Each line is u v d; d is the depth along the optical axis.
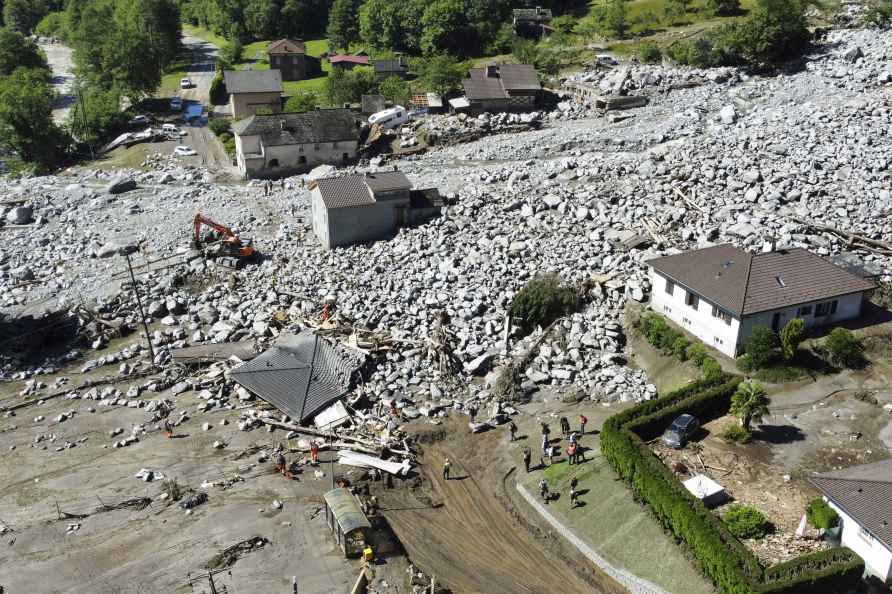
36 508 47.50
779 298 56.03
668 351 58.28
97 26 165.62
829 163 77.81
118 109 130.25
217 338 64.12
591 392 56.66
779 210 71.75
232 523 45.62
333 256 75.81
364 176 80.69
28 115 119.00
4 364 63.22
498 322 63.34
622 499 45.47
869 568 38.19
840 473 41.12
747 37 117.06
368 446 51.78
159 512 46.72
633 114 110.25
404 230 78.44
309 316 66.12
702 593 38.69
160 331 66.38
